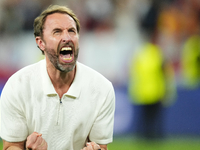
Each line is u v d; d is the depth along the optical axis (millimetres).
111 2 39000
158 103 25828
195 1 39312
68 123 10398
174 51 35375
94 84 10672
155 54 25750
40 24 10273
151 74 25656
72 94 10312
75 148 10836
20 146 10617
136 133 26953
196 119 28266
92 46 32812
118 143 25828
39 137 9547
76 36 10102
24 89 10281
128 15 38375
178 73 32875
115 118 27641
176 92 28875
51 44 9992
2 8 36906
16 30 36188
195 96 28734
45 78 10328
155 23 31469
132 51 32031
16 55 33344
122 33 36188
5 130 10383
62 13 10203
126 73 31516
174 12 38219
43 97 10281
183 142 26375
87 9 38469
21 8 37500
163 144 25953
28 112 10289
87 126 10625
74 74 10617
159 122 26156
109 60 32125
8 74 31984
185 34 37906
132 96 27172
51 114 10297
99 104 10648
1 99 10570
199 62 31172
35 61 32844
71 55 10156
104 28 37375
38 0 38250
